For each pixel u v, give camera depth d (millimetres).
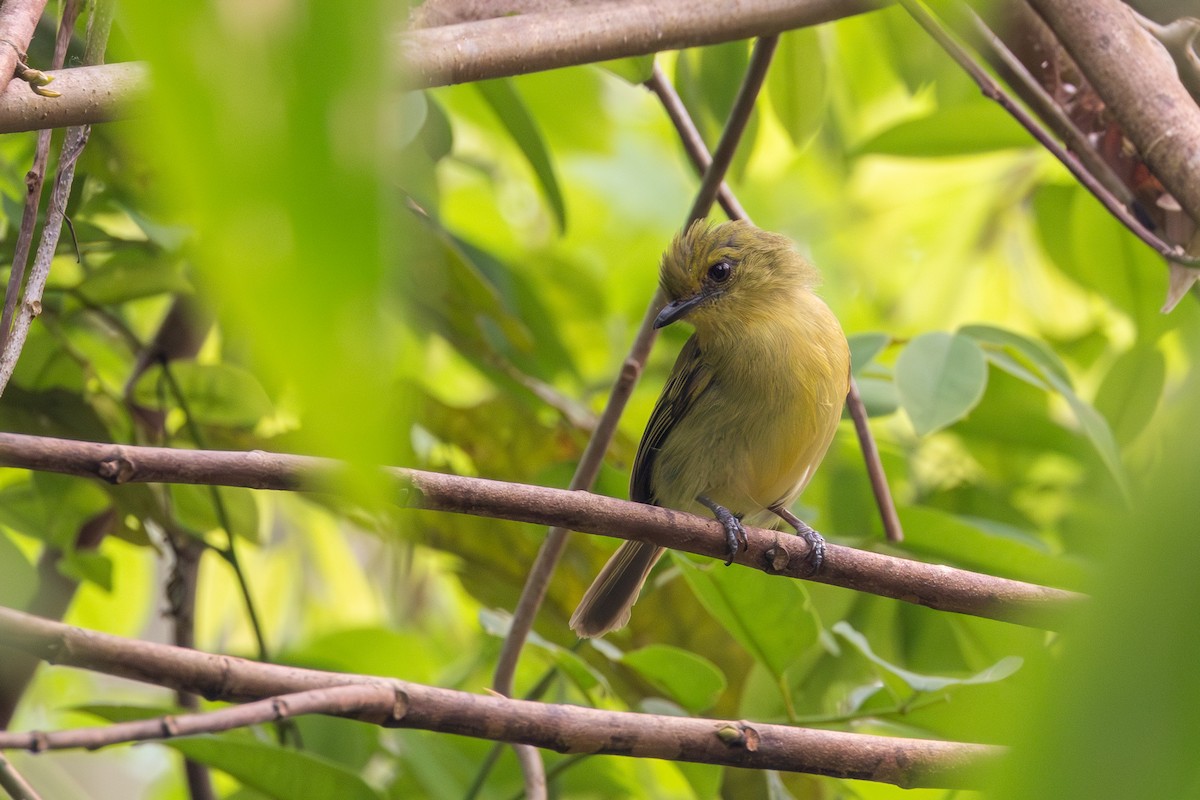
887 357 11906
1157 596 1545
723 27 7500
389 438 1435
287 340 1412
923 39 11148
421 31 6703
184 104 1415
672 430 10602
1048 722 1609
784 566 6957
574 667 8195
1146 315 11336
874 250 15680
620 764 10234
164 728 4500
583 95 14289
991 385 11008
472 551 10938
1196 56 8062
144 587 12461
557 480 10805
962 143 10703
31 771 11117
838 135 14062
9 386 9391
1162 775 1531
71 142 5754
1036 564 9133
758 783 10000
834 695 9773
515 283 11289
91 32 5812
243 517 10484
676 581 10891
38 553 11984
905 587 6906
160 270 9359
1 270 9398
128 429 10031
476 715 5707
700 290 10203
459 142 15492
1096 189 7676
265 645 9266
